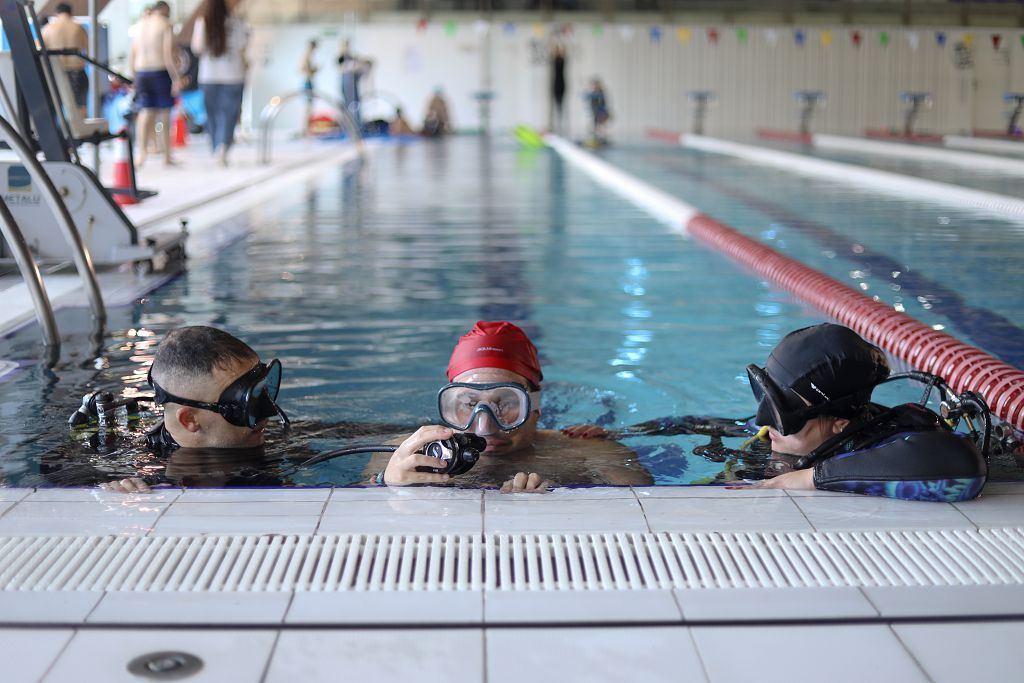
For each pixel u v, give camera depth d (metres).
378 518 1.99
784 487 2.16
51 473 2.39
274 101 12.13
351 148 15.95
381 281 5.16
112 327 4.07
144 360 3.56
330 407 3.03
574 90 22.39
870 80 22.16
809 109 20.50
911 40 21.75
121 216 4.91
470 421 2.39
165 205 7.81
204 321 4.20
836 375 2.26
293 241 6.51
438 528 1.93
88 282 4.17
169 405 2.49
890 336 4.02
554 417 2.99
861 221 7.68
